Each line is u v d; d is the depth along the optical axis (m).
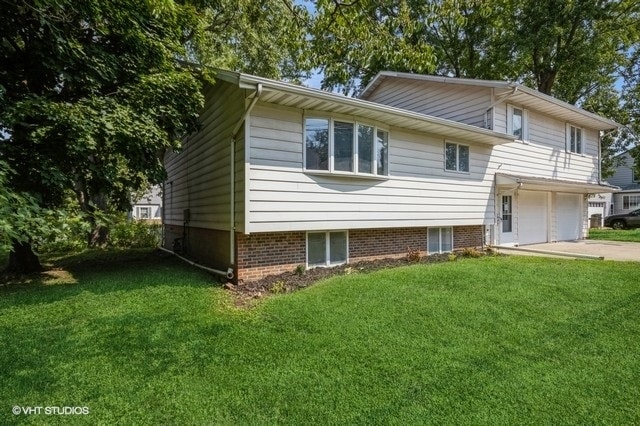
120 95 6.91
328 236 7.83
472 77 20.61
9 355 3.64
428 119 8.09
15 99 5.93
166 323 4.52
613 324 4.63
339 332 4.28
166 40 7.54
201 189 9.17
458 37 19.50
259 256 6.82
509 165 11.98
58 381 3.19
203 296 5.70
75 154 6.11
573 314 4.96
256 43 14.07
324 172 7.16
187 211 10.58
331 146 7.27
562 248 12.00
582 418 2.77
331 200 7.39
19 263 7.85
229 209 7.00
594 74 18.67
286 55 15.32
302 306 5.15
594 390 3.16
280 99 6.42
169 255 11.48
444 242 10.34
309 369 3.45
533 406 2.92
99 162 7.02
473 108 11.54
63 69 6.27
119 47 7.08
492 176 11.32
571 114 13.73
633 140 21.41
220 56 13.05
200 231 9.36
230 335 4.18
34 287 6.42
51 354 3.68
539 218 13.86
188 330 4.31
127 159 7.21
